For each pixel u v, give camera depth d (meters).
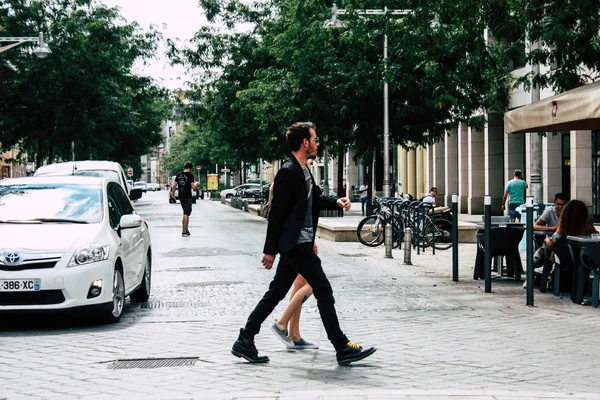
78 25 41.50
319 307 7.20
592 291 11.09
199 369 7.12
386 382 6.52
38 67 40.50
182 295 12.52
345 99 29.17
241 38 40.03
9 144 43.88
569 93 10.80
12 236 9.65
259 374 6.87
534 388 6.31
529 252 11.12
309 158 7.32
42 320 10.28
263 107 31.66
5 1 40.59
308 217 7.23
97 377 6.89
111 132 47.31
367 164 33.91
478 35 14.45
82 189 10.81
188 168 26.66
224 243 23.30
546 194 31.77
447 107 28.53
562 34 12.91
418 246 20.39
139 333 9.16
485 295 12.21
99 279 9.55
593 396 5.85
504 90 24.72
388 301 11.58
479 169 40.59
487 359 7.47
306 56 29.86
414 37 15.12
